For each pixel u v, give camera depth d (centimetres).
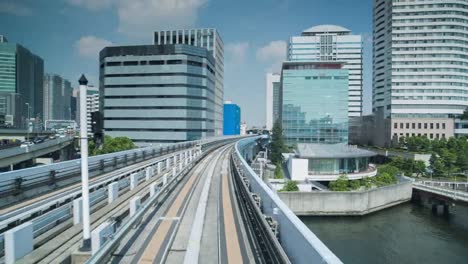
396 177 5516
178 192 1742
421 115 9519
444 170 6062
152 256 855
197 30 11681
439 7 9462
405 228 3728
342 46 13600
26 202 1259
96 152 4847
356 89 13662
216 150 5147
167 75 7919
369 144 11069
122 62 8025
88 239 858
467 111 9012
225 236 1027
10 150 3534
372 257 2920
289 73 8219
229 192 1770
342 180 4475
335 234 3516
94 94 13712
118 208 1348
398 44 9656
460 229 3703
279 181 4588
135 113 8000
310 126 8125
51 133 8119
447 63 9450
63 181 1642
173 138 7912
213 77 9456
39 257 822
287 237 791
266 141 11362
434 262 2830
